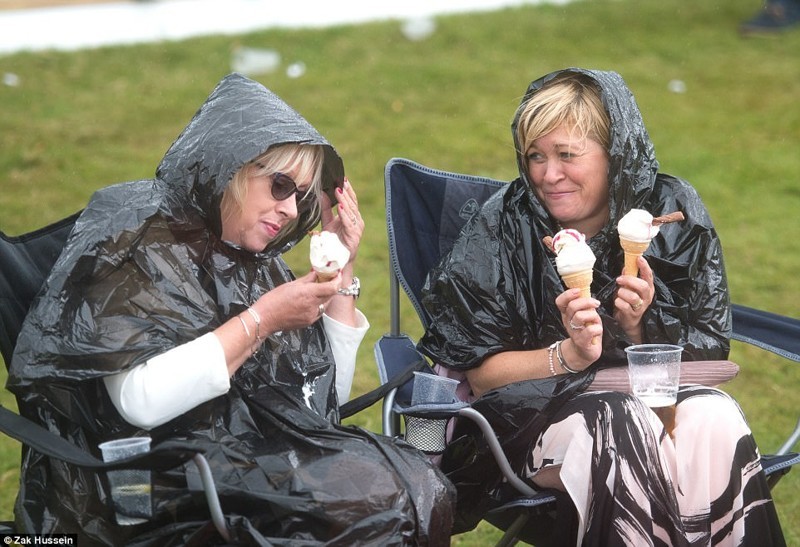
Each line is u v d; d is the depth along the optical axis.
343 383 10.72
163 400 8.67
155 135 28.70
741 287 21.31
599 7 42.09
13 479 14.34
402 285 11.98
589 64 35.38
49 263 10.01
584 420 9.76
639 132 10.80
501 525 10.82
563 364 10.43
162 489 8.83
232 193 9.57
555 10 41.47
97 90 32.12
